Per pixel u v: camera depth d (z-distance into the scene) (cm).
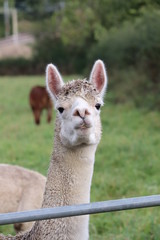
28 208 624
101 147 1332
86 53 4472
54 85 450
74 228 426
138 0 2075
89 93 421
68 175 434
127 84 2450
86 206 365
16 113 2253
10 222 353
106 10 2758
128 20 2519
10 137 1619
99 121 431
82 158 431
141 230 710
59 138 437
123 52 2497
